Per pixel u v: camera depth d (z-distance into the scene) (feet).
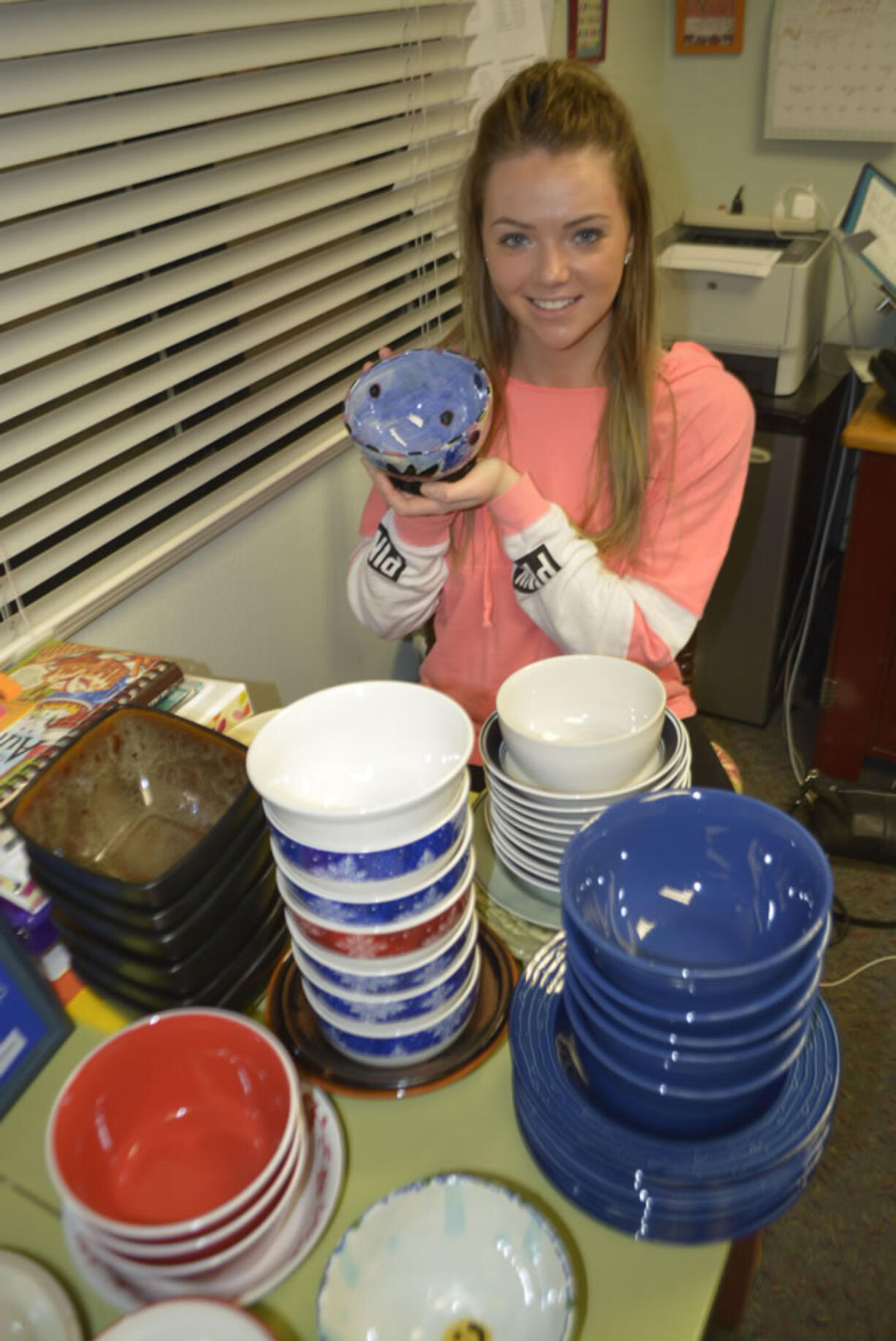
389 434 3.38
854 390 7.75
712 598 7.55
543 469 4.26
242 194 4.40
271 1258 2.06
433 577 4.14
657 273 3.93
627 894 2.31
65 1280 2.10
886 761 7.52
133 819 2.80
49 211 3.83
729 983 1.85
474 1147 2.31
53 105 3.51
